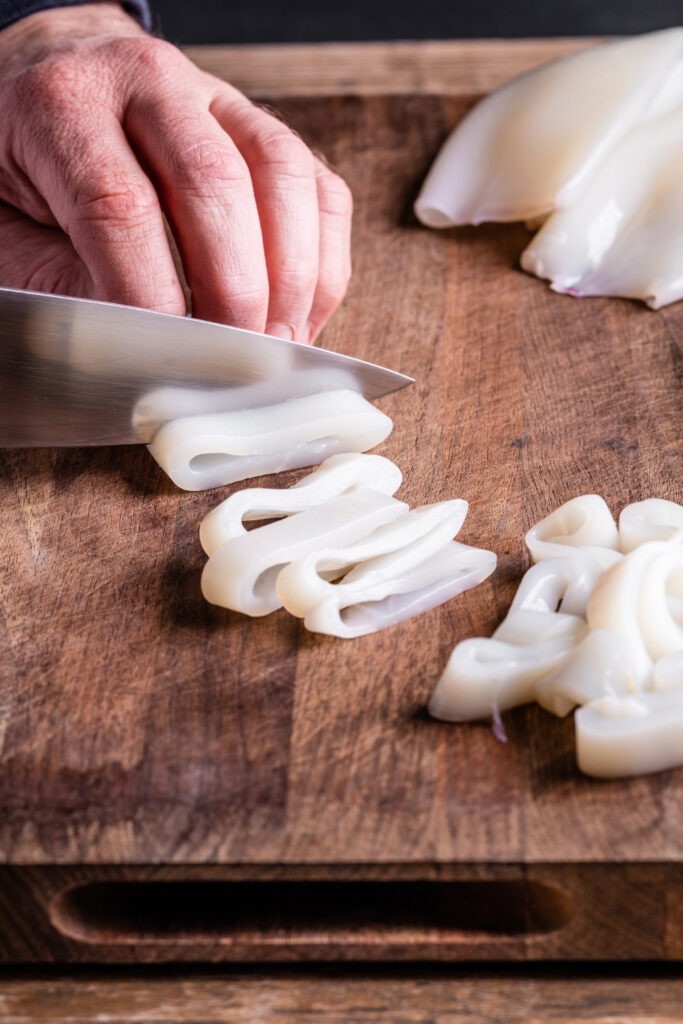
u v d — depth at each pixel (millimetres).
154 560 612
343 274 685
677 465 635
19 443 646
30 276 675
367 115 793
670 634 565
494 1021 529
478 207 735
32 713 568
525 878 532
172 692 572
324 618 576
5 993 539
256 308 637
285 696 569
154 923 544
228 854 535
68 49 664
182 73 657
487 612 590
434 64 823
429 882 549
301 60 828
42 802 546
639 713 541
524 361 679
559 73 749
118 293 626
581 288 707
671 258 698
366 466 626
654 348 681
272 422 637
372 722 561
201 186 626
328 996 537
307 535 595
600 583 573
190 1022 531
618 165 723
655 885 529
